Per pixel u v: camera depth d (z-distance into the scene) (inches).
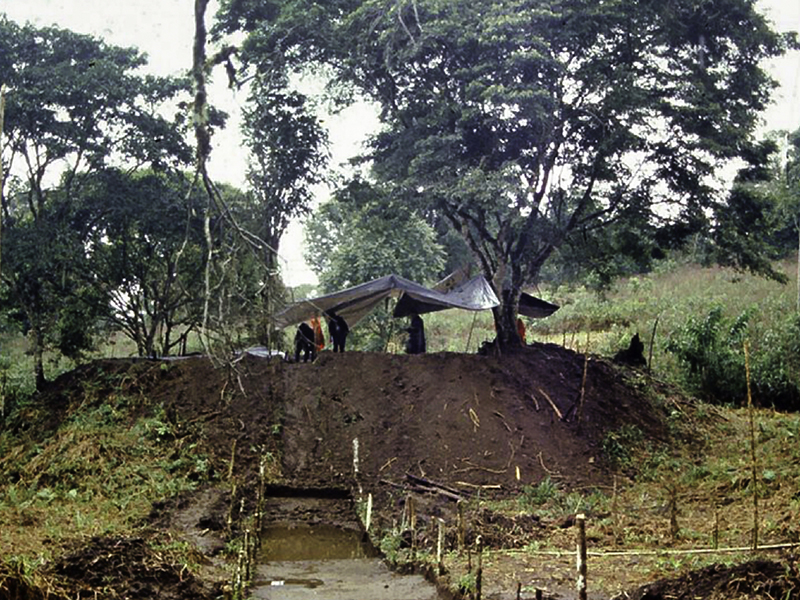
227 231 466.0
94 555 504.7
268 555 668.1
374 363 1033.5
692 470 910.4
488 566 579.2
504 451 924.6
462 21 1110.4
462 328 1900.8
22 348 1528.1
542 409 1000.9
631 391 1097.4
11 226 1154.0
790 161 1609.3
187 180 1208.8
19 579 441.4
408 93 1180.5
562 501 818.8
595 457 948.0
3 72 1132.5
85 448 862.5
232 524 729.0
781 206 1400.1
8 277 1131.3
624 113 1114.7
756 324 1467.8
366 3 1113.4
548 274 1808.6
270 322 475.8
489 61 1098.1
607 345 1577.3
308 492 861.8
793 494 736.3
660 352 1460.4
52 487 806.5
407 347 1195.3
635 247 1243.8
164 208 1175.0
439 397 984.3
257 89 1057.5
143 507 748.0
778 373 1278.3
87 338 1264.8
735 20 1175.6
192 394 978.7
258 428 939.3
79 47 1178.0
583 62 1157.7
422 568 607.5
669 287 1991.9
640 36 1169.4
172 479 830.5
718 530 643.5
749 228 1208.2
